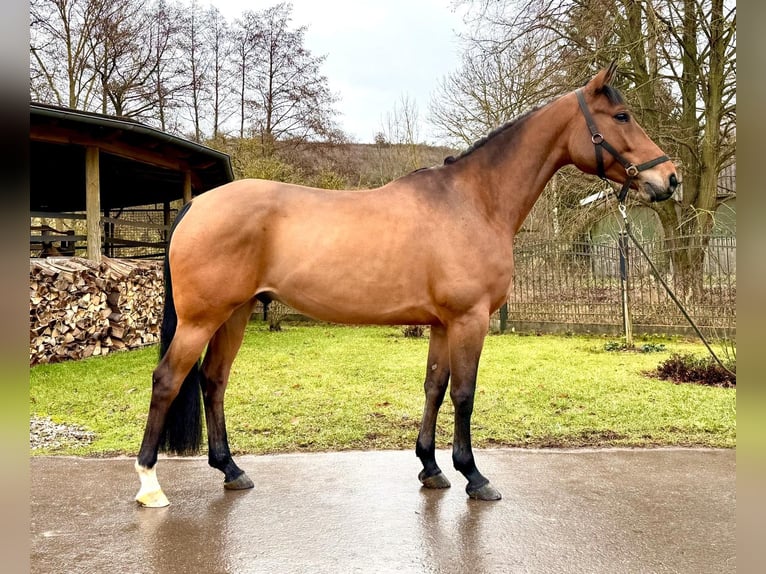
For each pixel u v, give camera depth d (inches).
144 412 173.9
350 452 136.9
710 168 381.1
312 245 101.9
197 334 100.7
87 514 98.5
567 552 83.7
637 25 381.1
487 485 105.7
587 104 111.3
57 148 301.4
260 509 100.8
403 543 86.7
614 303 349.7
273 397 192.5
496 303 108.7
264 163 507.2
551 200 459.5
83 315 276.8
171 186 416.8
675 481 115.0
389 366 251.3
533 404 180.7
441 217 105.3
